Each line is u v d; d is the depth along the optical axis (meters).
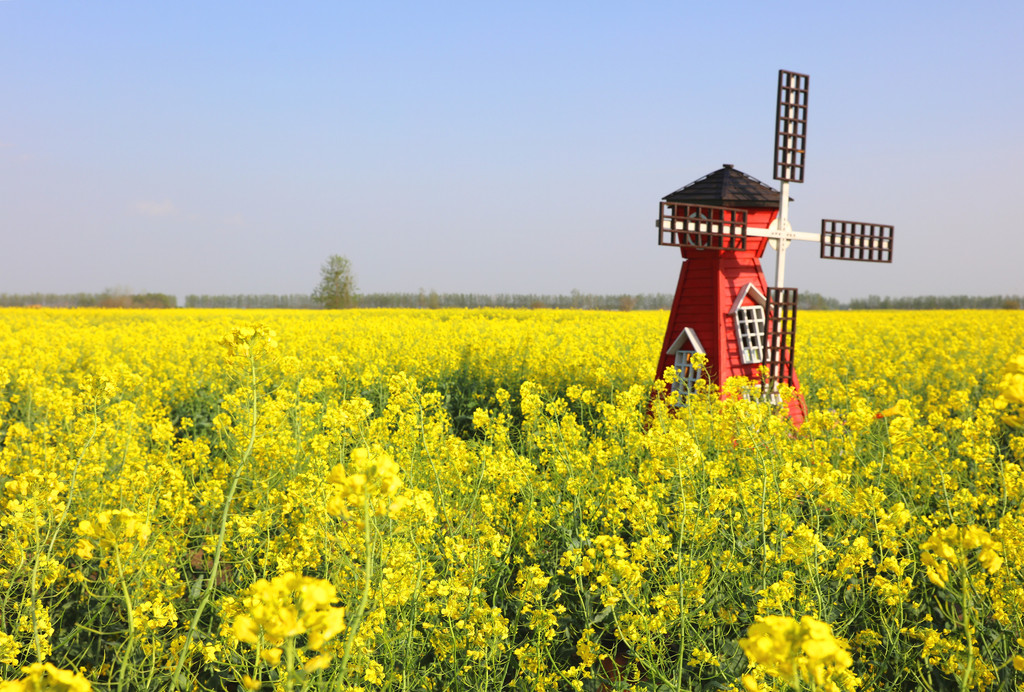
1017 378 2.72
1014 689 3.75
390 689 3.86
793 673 1.71
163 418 9.55
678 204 10.44
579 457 6.34
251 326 4.69
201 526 5.95
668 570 4.30
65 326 29.38
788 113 11.66
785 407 8.15
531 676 3.94
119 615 4.69
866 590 4.59
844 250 12.42
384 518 4.06
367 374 10.66
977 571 4.03
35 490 4.30
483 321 31.64
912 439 5.49
